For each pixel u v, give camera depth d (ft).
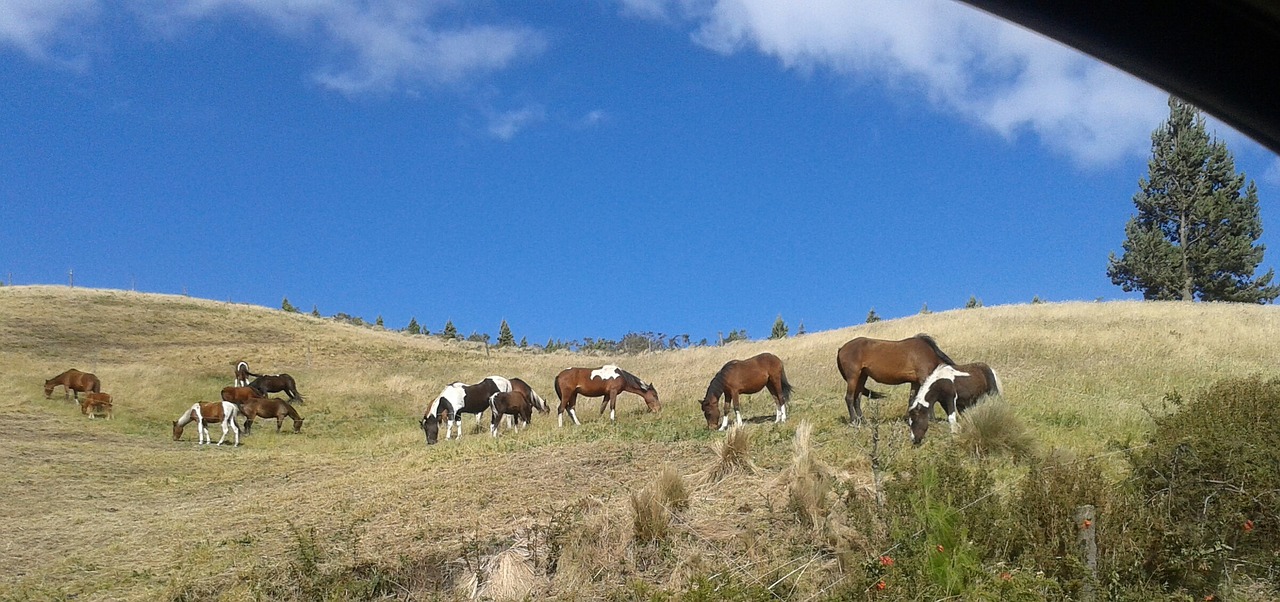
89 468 60.75
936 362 44.98
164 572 33.96
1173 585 23.61
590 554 29.48
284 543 35.68
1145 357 73.31
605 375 68.54
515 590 28.71
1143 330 92.53
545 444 53.11
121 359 134.31
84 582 33.14
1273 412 29.50
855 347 46.96
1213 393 32.48
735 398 54.65
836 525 28.19
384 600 29.27
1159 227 180.45
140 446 75.00
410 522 36.32
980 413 36.76
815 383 75.00
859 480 32.22
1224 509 24.58
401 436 80.38
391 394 111.45
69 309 166.71
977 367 42.29
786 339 127.44
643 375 102.94
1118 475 30.07
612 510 32.24
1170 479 26.55
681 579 27.20
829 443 40.16
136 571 34.14
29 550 38.52
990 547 25.35
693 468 39.83
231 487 54.34
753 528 29.91
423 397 110.42
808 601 24.82
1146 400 49.70
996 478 32.19
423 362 159.12
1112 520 24.58
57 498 50.21
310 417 98.78
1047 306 131.54
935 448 36.86
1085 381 58.44
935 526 25.07
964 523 25.67
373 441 80.02
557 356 167.73
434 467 50.39
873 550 25.95
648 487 32.53
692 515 31.63
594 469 42.60
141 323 165.48
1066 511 25.02
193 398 100.58
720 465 36.42
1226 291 175.83
